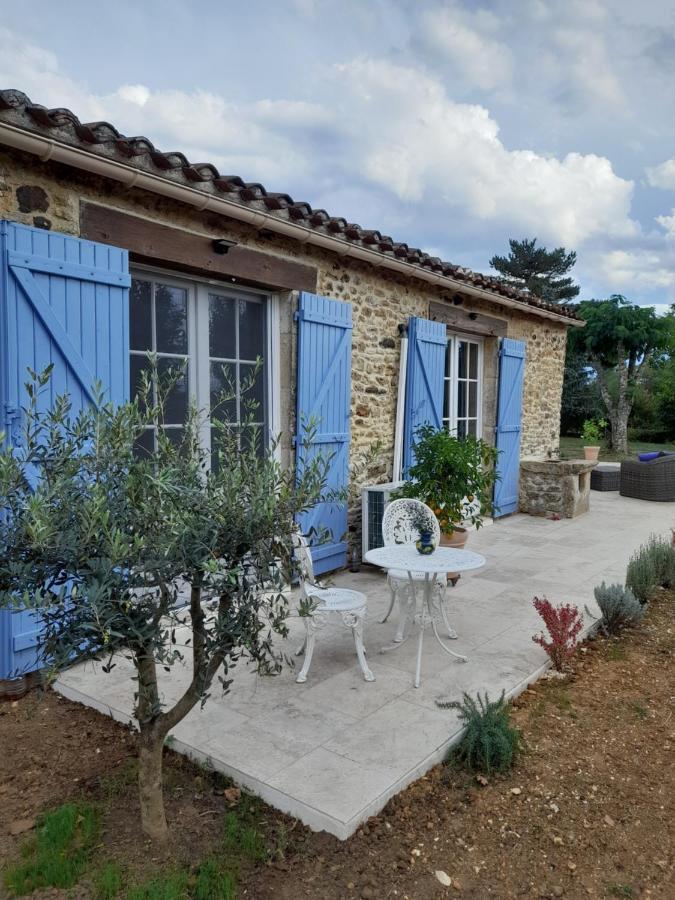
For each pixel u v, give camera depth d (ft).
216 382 14.44
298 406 15.28
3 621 9.87
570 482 25.86
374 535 17.39
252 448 7.16
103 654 6.00
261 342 15.51
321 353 15.85
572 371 75.05
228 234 13.51
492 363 25.11
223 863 6.68
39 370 9.91
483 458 18.01
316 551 16.12
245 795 7.83
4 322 9.53
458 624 13.51
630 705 10.24
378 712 9.61
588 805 7.75
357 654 11.60
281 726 9.16
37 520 4.98
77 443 6.40
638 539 21.99
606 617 13.29
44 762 8.55
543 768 8.50
